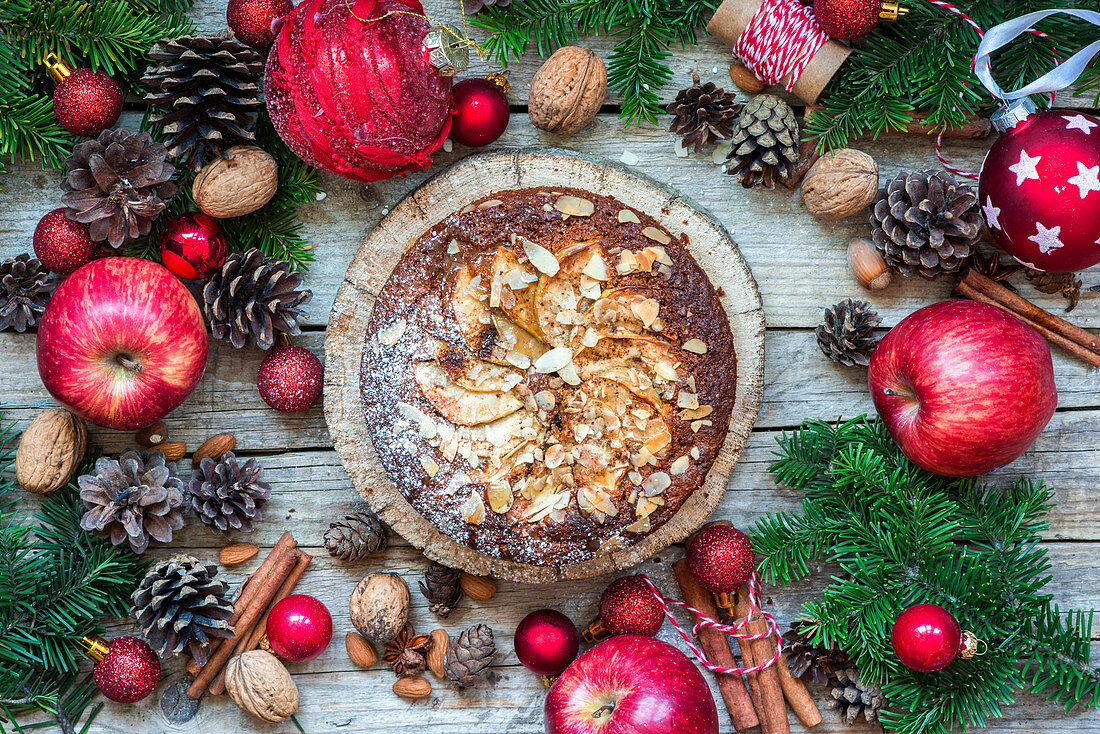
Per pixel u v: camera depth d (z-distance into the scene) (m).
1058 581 0.72
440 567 0.70
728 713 0.71
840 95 0.68
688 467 0.68
